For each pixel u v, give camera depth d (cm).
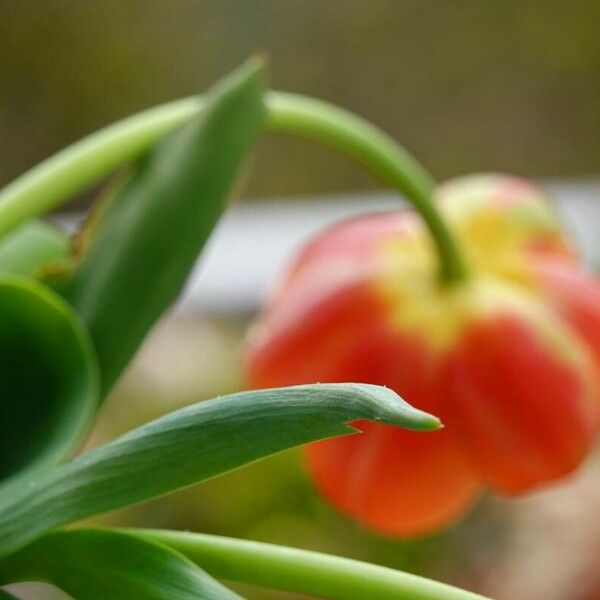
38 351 33
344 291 39
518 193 41
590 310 39
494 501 74
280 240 95
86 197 94
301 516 73
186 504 72
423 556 72
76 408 33
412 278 39
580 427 38
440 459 38
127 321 35
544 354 38
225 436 28
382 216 40
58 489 29
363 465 38
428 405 38
